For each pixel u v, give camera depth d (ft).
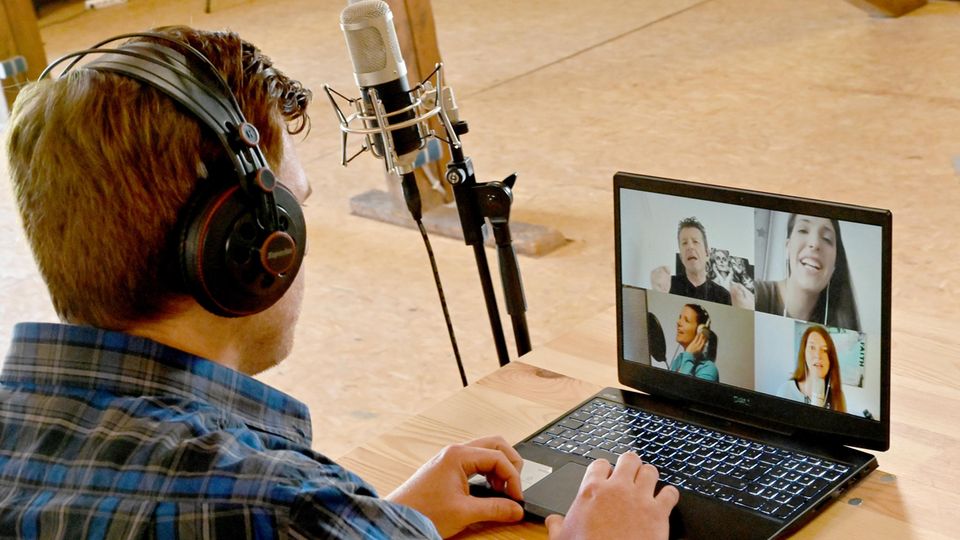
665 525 3.73
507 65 18.45
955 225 10.80
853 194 11.73
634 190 4.56
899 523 3.77
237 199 3.00
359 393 9.70
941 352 4.77
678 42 18.19
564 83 17.03
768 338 4.28
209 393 3.13
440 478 4.17
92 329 3.06
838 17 18.06
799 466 4.06
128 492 2.83
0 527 2.86
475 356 9.99
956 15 17.21
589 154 13.98
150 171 2.92
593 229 12.00
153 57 3.02
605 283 10.89
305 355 10.42
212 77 3.07
